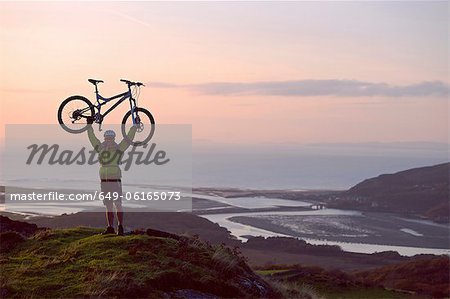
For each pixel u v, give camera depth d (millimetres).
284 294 15688
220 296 13180
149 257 13867
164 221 56531
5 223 18016
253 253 111562
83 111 15883
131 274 12727
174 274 12961
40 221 30125
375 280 98688
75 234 16594
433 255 153250
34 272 13086
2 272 13109
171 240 15586
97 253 14180
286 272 49938
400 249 163750
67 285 12281
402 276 99500
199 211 175500
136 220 55344
